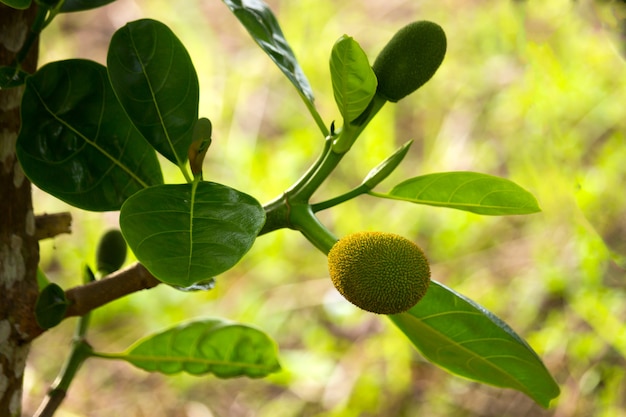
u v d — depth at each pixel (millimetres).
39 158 907
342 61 863
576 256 2236
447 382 2209
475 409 2154
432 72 911
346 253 859
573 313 2238
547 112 2162
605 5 1112
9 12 917
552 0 1843
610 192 2182
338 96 889
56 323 918
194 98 920
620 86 2289
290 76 934
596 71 2254
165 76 917
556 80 2057
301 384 2244
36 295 935
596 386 2088
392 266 853
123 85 911
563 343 2180
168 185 842
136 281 918
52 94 914
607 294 2141
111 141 929
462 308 908
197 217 829
